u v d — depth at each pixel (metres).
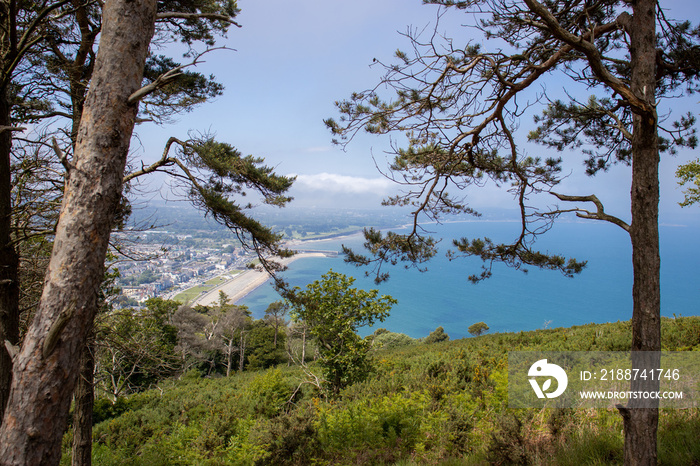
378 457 5.66
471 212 5.02
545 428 5.11
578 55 4.25
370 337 11.30
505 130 4.05
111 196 2.40
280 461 6.12
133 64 2.50
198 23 6.30
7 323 4.02
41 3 4.79
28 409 2.10
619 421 5.03
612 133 4.98
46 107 5.73
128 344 7.49
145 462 7.52
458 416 5.92
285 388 12.37
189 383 18.94
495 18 4.29
